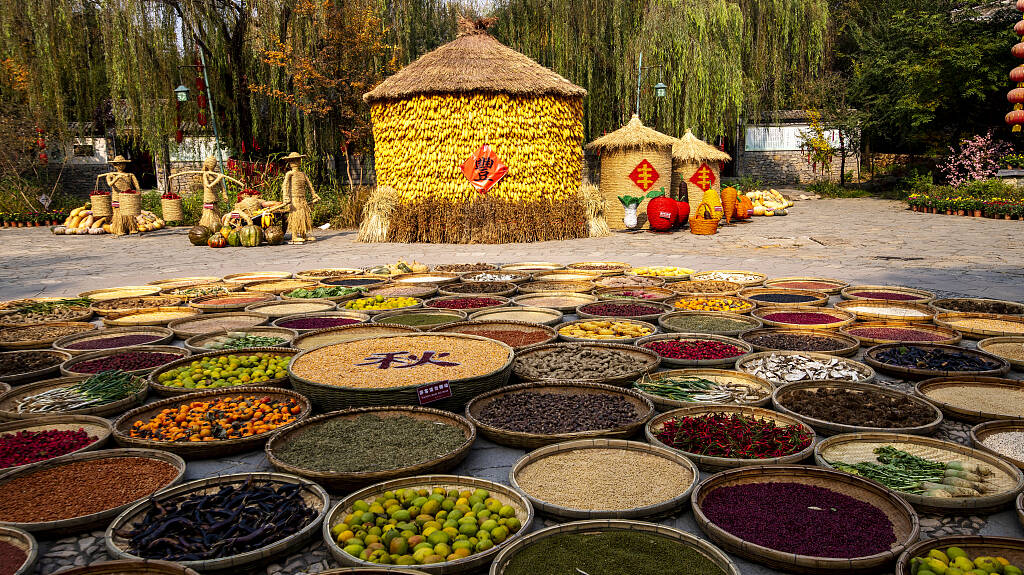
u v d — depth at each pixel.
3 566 2.76
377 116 16.44
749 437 3.88
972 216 18.45
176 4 21.34
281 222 15.88
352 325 6.45
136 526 3.04
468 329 6.57
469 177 15.50
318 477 3.41
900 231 15.58
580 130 16.84
